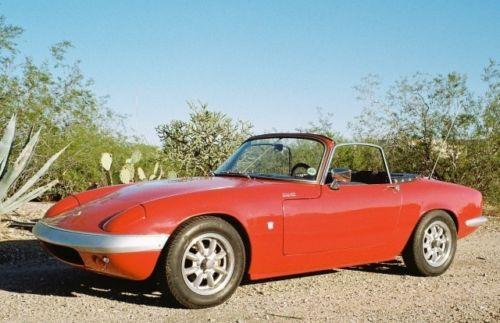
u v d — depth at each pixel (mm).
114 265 4254
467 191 6605
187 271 4449
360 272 6250
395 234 5840
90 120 13500
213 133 12312
